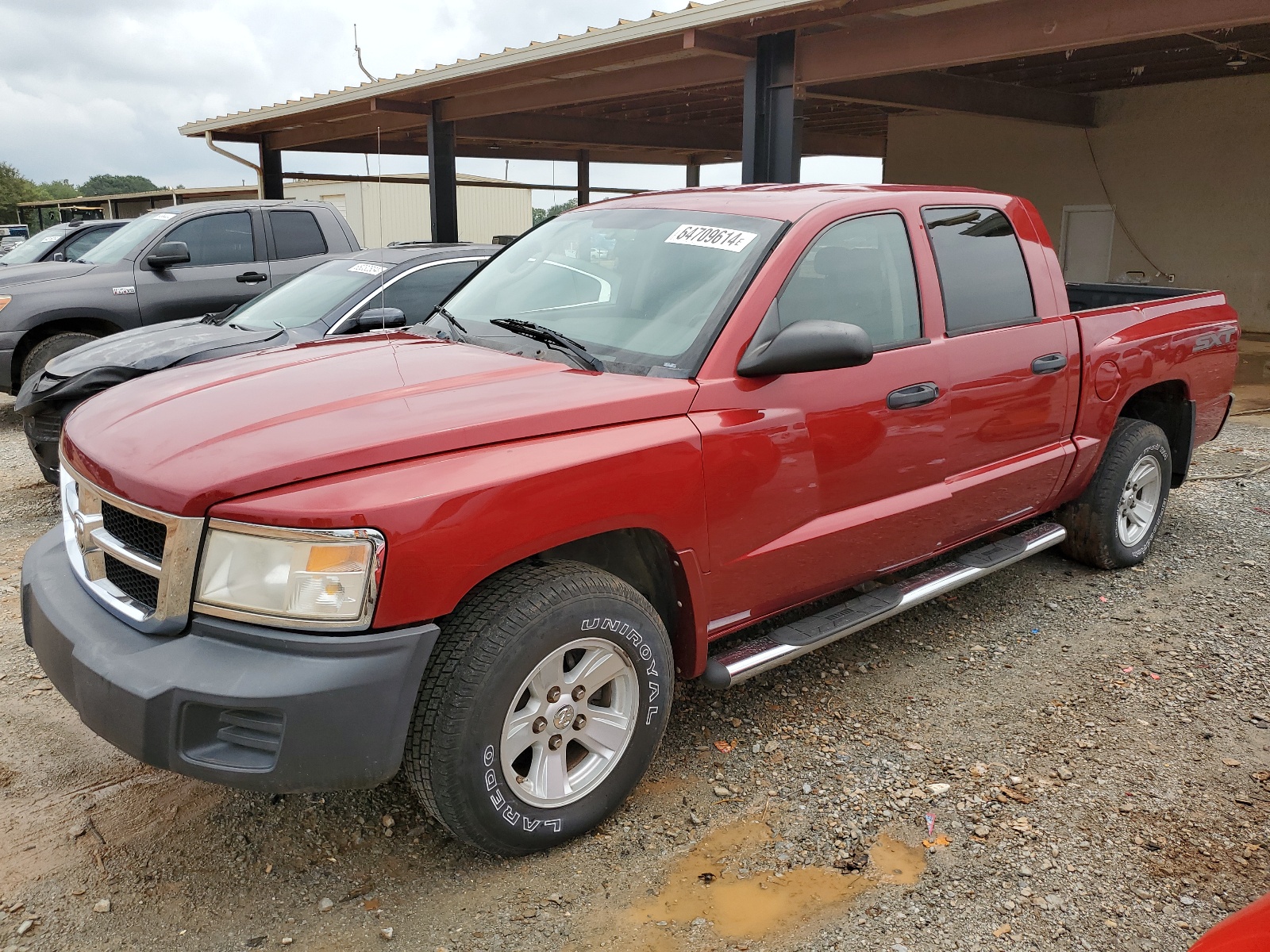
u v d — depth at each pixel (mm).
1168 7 7695
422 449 2422
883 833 2840
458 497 2363
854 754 3270
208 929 2436
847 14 8961
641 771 2877
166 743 2264
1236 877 2646
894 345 3498
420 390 2768
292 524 2242
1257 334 14633
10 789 3039
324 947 2373
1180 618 4434
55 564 2863
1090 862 2707
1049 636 4246
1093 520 4801
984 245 4020
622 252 3518
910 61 9242
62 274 8383
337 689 2232
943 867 2686
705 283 3188
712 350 2994
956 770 3174
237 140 18094
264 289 9062
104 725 2322
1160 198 15398
